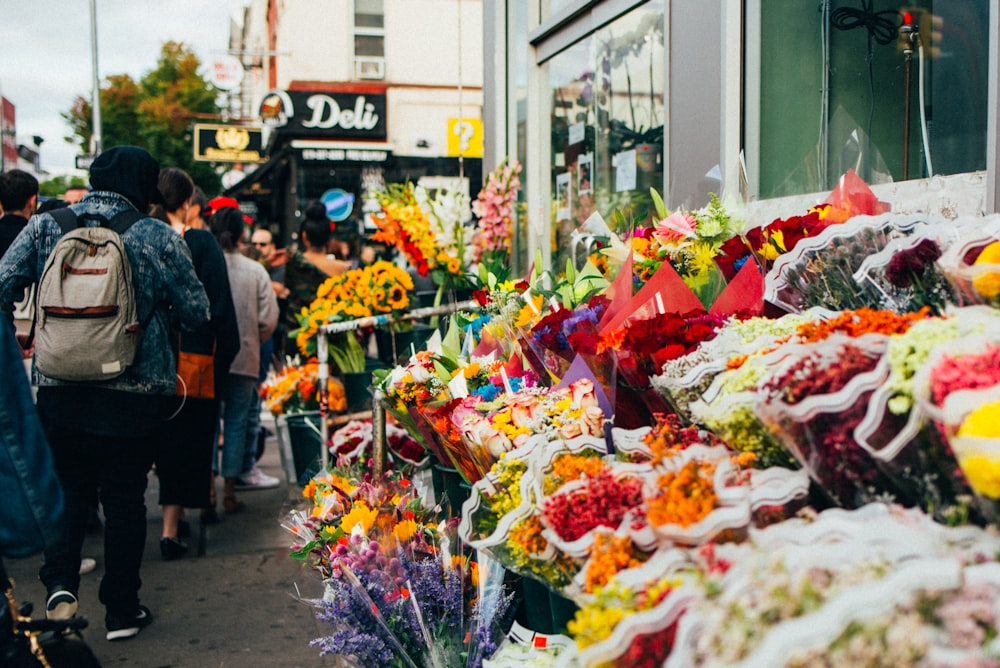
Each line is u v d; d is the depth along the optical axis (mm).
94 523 5305
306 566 2727
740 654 1001
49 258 3361
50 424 3422
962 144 2777
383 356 5160
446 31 17078
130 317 3395
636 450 1766
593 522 1574
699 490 1393
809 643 948
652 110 4367
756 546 1235
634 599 1256
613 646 1183
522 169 6180
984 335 1321
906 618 964
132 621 3633
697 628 1060
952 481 1343
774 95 3545
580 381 2102
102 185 3588
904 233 2104
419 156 17062
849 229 2123
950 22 2803
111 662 3389
